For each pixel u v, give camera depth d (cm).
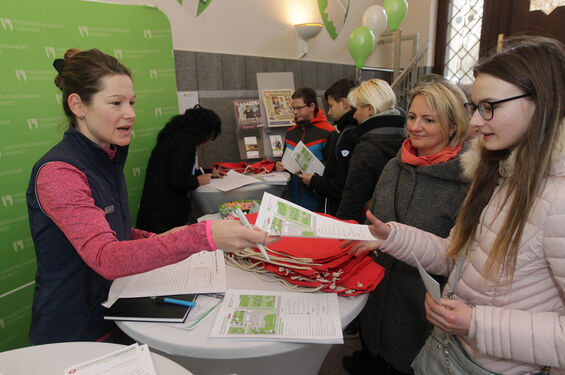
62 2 178
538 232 69
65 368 70
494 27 412
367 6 450
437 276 126
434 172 121
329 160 240
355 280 99
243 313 86
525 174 70
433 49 468
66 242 92
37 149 170
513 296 74
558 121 66
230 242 79
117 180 107
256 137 317
